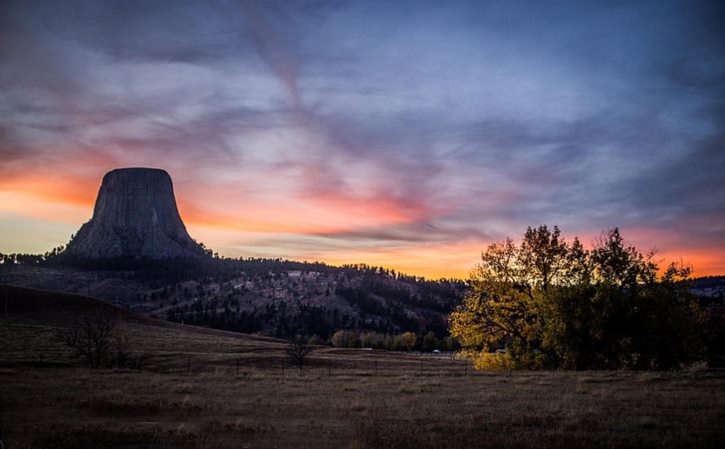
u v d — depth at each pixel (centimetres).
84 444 1356
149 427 1599
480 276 3878
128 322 11906
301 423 1659
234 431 1526
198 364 5341
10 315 11038
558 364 3594
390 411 1877
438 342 14288
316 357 6725
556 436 1368
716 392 2136
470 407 1938
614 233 3634
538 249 3734
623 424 1519
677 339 3425
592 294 3534
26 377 3119
